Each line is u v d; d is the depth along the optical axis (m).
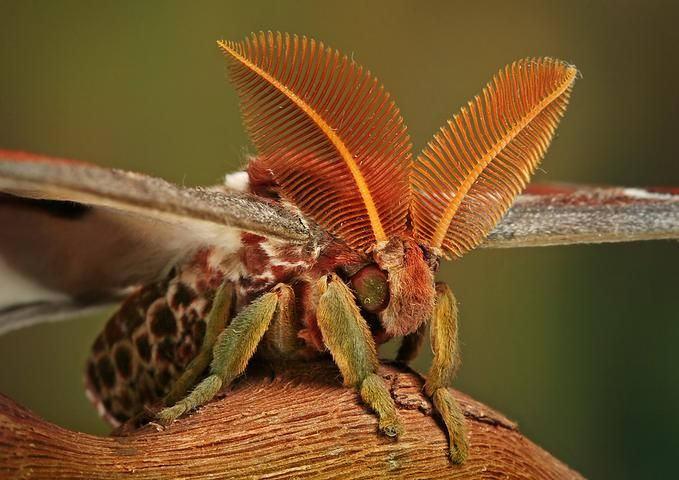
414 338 0.16
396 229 0.16
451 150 0.16
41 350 0.27
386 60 0.31
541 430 0.28
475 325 0.29
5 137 0.28
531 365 0.29
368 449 0.15
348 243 0.16
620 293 0.29
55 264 0.17
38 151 0.28
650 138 0.33
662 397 0.28
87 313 0.17
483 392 0.28
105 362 0.17
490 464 0.16
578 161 0.32
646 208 0.17
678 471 0.28
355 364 0.16
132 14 0.29
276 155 0.16
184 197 0.15
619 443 0.28
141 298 0.17
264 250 0.16
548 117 0.16
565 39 0.32
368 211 0.16
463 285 0.29
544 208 0.17
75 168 0.15
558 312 0.29
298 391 0.16
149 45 0.29
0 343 0.26
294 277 0.16
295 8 0.30
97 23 0.29
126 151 0.29
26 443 0.15
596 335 0.29
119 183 0.15
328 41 0.31
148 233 0.17
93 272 0.17
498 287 0.29
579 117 0.32
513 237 0.17
